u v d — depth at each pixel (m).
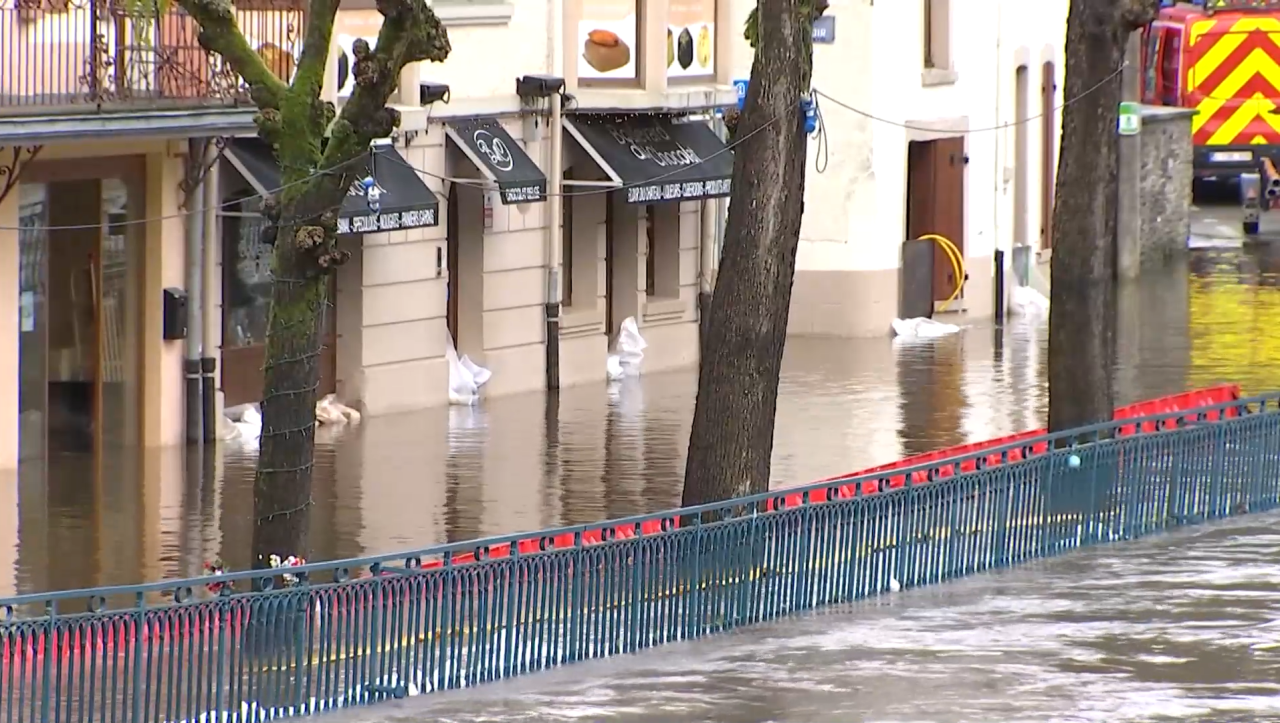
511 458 74.75
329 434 78.94
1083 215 69.12
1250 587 56.34
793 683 46.69
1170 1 153.75
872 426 82.56
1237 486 66.25
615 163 91.56
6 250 68.75
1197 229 146.00
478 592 46.62
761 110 57.88
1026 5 124.00
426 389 85.19
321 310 51.12
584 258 93.69
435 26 50.16
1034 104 125.62
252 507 65.19
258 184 75.88
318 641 43.94
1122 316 111.31
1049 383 70.06
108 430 73.50
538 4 89.38
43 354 71.19
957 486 57.09
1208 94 145.50
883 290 111.50
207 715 42.03
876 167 110.38
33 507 64.62
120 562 58.06
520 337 89.88
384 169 80.00
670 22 95.12
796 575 53.22
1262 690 46.22
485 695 45.62
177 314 73.81
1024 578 57.41
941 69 115.44
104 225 72.00
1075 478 60.88
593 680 47.00
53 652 40.38
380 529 62.84
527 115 89.19
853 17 110.00
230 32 50.59
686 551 50.62
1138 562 59.31
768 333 58.25
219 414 76.12
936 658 49.00
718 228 101.38
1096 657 49.12
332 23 51.00
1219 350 100.31
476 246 87.75
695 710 44.44
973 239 118.25
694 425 58.78
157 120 68.88
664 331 98.75
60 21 69.00
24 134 64.94
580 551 48.47
